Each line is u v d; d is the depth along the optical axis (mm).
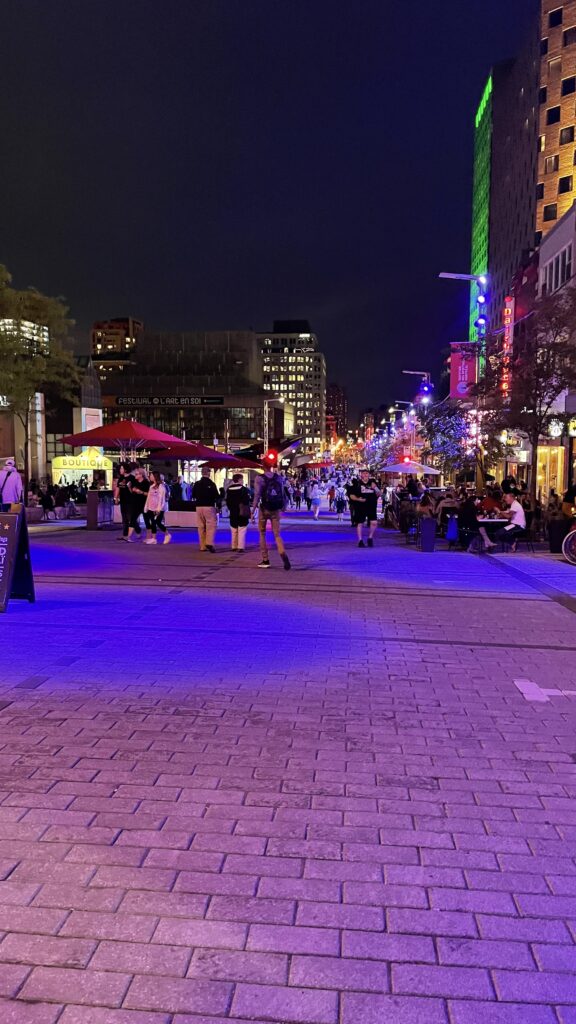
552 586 10852
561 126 69688
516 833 3270
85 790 3602
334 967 2338
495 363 20578
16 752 4070
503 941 2492
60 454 57375
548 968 2357
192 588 10078
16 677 5582
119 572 11688
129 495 18234
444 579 11492
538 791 3717
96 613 8125
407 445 57719
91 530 22359
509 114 88312
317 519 30828
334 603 9109
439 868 2961
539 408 19016
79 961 2338
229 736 4391
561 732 4594
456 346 24047
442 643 7031
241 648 6641
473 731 4582
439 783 3787
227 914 2609
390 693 5363
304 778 3803
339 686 5508
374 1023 2105
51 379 27078
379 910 2654
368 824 3320
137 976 2275
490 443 25031
